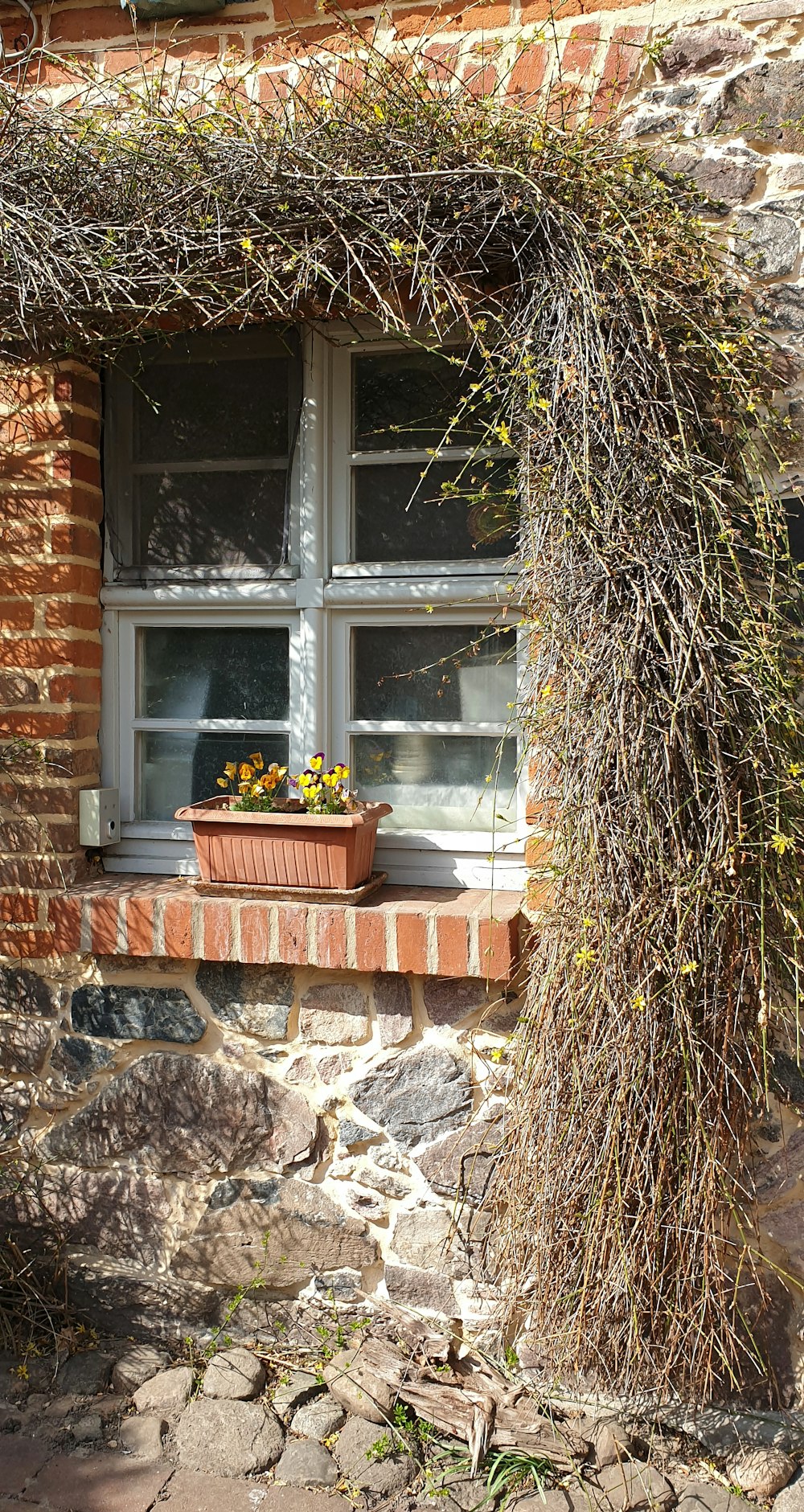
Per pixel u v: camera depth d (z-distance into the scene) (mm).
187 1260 3168
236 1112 3133
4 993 3318
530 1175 2625
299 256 2771
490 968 2832
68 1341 3150
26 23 3398
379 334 3152
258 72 3191
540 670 2645
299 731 3307
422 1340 2908
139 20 3289
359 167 2730
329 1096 3064
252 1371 2957
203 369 3383
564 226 2623
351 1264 3057
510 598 3070
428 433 3193
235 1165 3141
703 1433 2758
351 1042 3043
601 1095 2512
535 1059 2621
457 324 2982
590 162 2670
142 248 2875
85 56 3348
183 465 3412
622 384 2559
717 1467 2713
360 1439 2742
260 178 2766
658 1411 2803
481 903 3006
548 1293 2596
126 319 3000
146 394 3195
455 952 2852
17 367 3240
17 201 2943
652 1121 2469
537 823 2789
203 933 3045
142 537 3439
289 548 3312
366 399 3246
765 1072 2521
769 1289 2789
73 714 3289
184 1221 3178
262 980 3107
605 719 2510
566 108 2930
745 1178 2734
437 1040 2975
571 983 2545
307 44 3139
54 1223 3275
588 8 2930
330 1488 2639
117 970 3225
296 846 2967
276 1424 2812
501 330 2770
